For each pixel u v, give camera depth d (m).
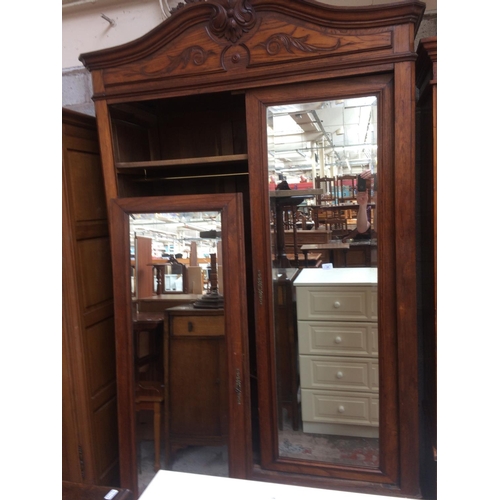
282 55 1.25
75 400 1.46
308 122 1.28
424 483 1.58
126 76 1.38
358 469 1.32
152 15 1.85
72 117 1.46
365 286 1.31
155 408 1.49
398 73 1.17
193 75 1.33
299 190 1.31
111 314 1.66
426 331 1.48
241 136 1.73
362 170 1.26
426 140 1.38
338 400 1.35
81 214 1.50
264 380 1.37
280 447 1.39
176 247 1.41
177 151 1.78
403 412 1.25
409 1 1.13
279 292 1.36
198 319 1.44
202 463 1.47
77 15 1.94
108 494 0.99
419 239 1.60
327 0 1.61
